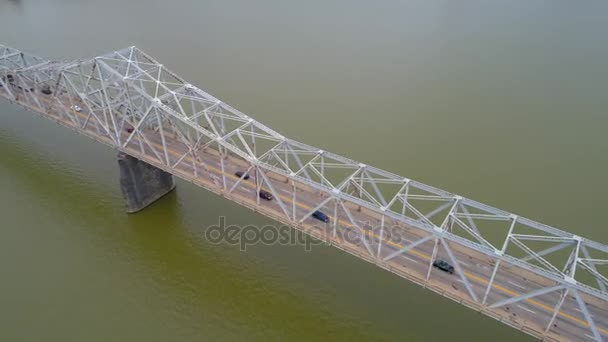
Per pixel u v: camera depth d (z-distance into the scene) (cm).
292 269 5503
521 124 8269
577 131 8062
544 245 5891
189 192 6775
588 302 4178
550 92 9350
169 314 4978
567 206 6388
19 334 4688
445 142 7731
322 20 13462
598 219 6156
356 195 5625
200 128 5088
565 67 10469
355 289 5262
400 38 12131
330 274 5450
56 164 7281
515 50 11425
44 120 8481
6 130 8150
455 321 4912
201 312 5003
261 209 5100
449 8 14788
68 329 4759
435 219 6369
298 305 5075
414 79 9850
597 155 7419
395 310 5022
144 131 6612
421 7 14825
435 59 10862
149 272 5469
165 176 6538
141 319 4906
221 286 5294
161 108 5225
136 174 6109
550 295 4244
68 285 5269
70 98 6309
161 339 4703
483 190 6675
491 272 4488
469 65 10562
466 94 9269
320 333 4797
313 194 5509
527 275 4450
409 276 4344
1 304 4988
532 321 3956
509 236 4191
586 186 6750
